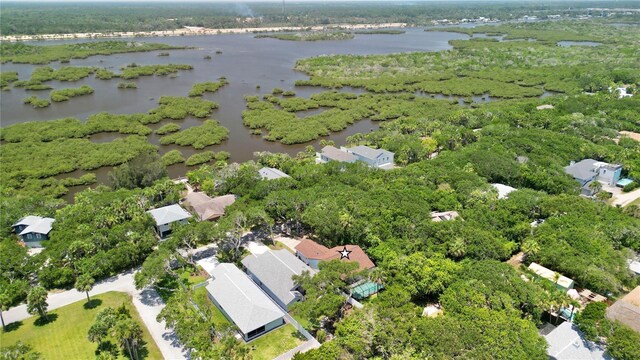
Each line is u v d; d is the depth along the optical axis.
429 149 143.00
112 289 81.31
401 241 87.94
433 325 63.47
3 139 158.88
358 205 97.00
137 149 152.25
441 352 59.06
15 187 125.44
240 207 97.31
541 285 74.81
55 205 108.75
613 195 117.75
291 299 76.12
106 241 88.12
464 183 109.50
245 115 191.12
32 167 137.12
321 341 68.88
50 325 71.88
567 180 114.12
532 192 107.81
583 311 67.62
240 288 76.31
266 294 79.81
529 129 154.50
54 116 187.62
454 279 75.69
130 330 62.22
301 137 168.38
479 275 74.31
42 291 71.62
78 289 74.44
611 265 79.00
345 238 93.00
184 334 63.28
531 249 85.31
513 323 63.66
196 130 170.88
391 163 140.25
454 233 88.25
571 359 60.78
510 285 71.94
